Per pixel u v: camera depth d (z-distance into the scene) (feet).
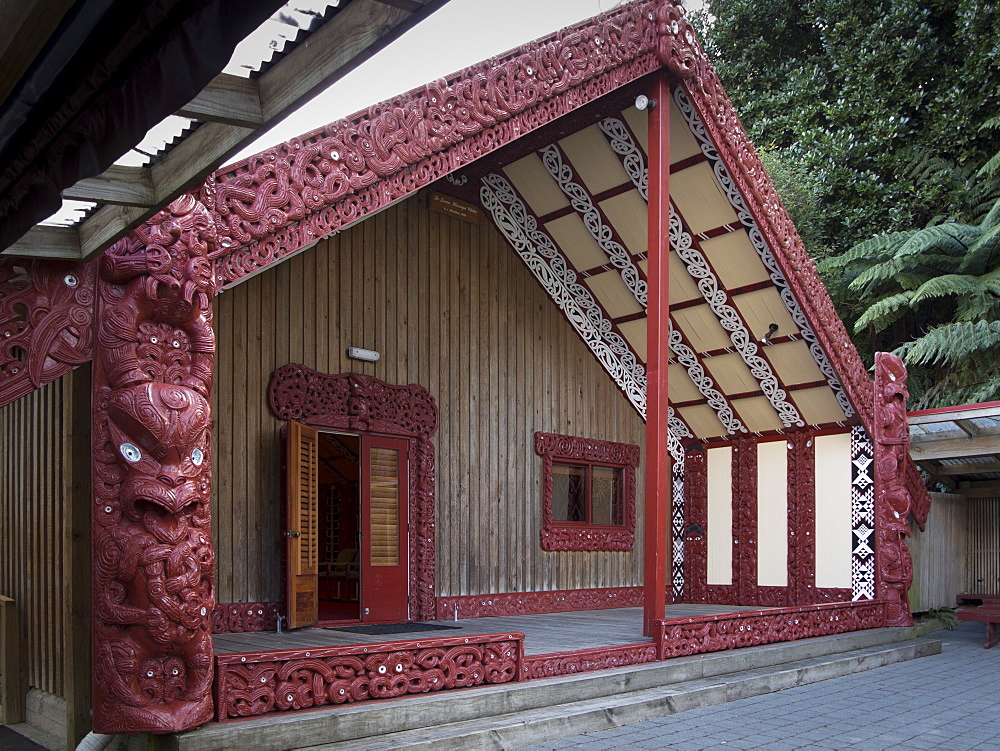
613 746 17.25
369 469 27.50
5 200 10.05
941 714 21.07
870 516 34.19
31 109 7.91
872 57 58.29
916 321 57.88
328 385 26.40
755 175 29.09
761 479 37.50
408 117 17.84
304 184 16.10
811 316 31.78
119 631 13.60
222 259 15.20
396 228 29.17
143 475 13.75
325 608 33.06
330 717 15.19
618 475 37.65
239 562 23.77
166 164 10.45
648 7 24.66
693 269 32.60
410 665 17.33
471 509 30.71
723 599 37.99
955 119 55.77
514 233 33.04
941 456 37.14
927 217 58.39
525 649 21.71
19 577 21.39
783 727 19.26
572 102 21.98
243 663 14.85
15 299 13.26
